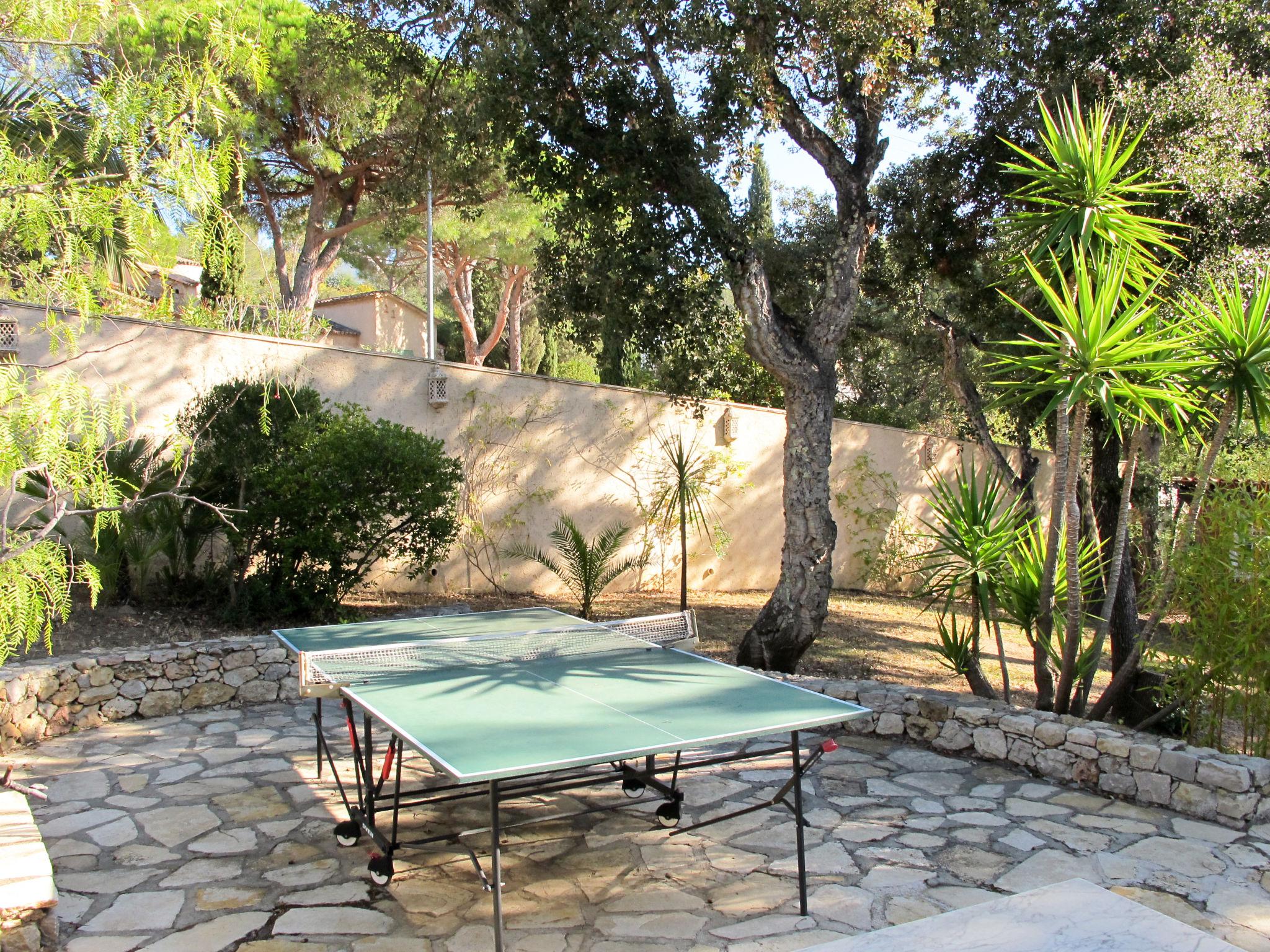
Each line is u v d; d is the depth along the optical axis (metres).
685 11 7.39
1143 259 5.95
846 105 8.14
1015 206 9.02
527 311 27.70
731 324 8.98
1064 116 5.89
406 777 5.57
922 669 9.06
